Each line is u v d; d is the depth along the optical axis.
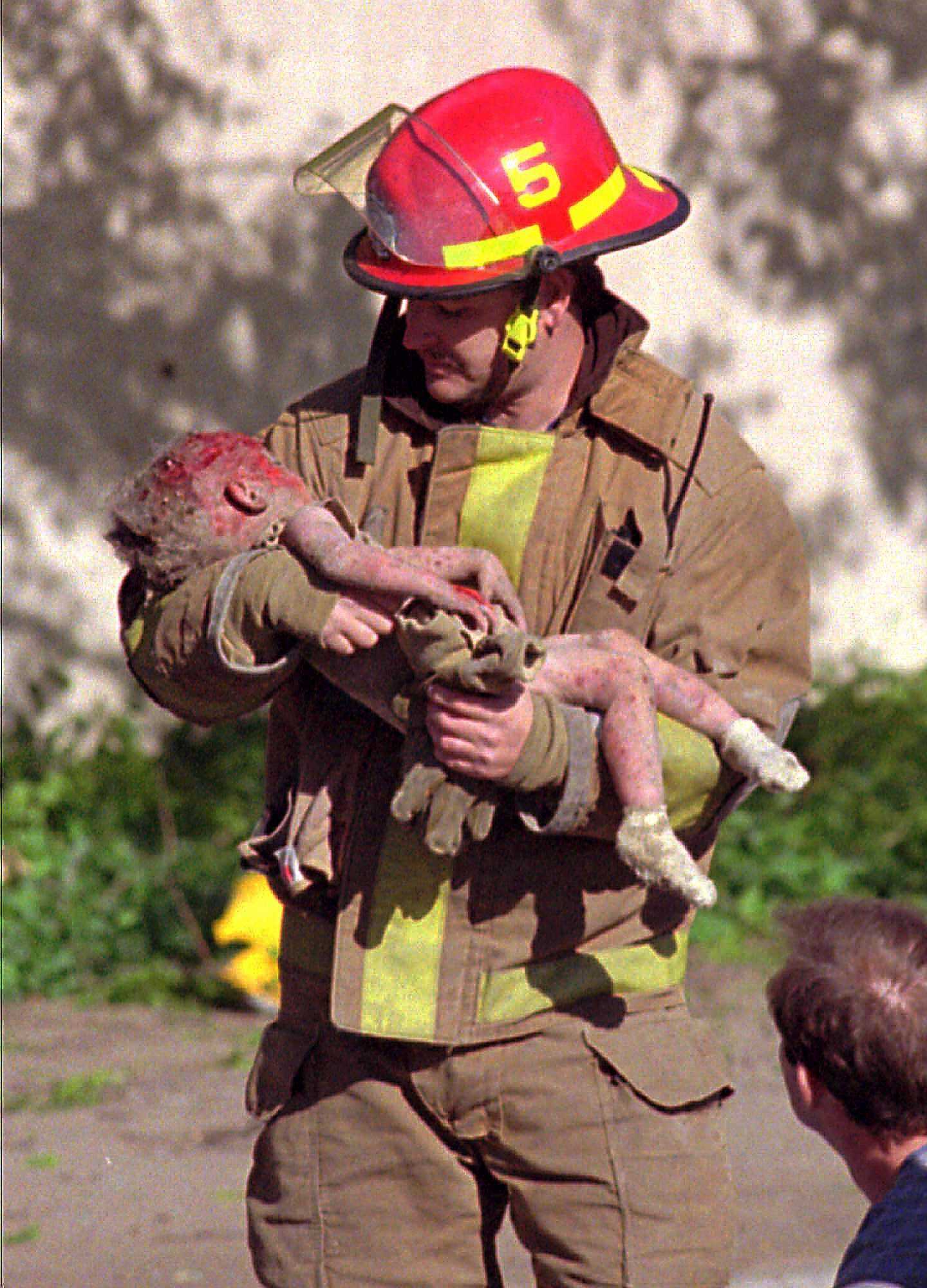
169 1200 18.42
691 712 9.68
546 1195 9.95
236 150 31.00
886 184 34.72
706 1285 9.98
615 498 9.95
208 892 27.61
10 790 29.11
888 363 35.06
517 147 10.02
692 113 33.78
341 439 10.45
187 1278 16.44
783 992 8.21
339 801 10.16
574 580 9.98
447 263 9.84
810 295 34.62
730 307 34.31
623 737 9.36
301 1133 10.32
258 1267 10.55
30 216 30.27
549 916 9.91
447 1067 9.91
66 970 26.06
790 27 34.09
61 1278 16.38
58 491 30.64
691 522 9.91
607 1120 9.84
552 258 9.76
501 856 9.89
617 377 10.16
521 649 8.98
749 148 34.12
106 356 30.67
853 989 7.96
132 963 26.78
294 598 9.59
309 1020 10.37
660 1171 9.87
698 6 33.59
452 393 10.09
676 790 9.60
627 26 33.16
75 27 30.20
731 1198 10.23
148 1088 21.84
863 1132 8.11
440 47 31.83
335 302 31.61
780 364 34.62
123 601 10.52
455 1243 10.19
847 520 35.12
